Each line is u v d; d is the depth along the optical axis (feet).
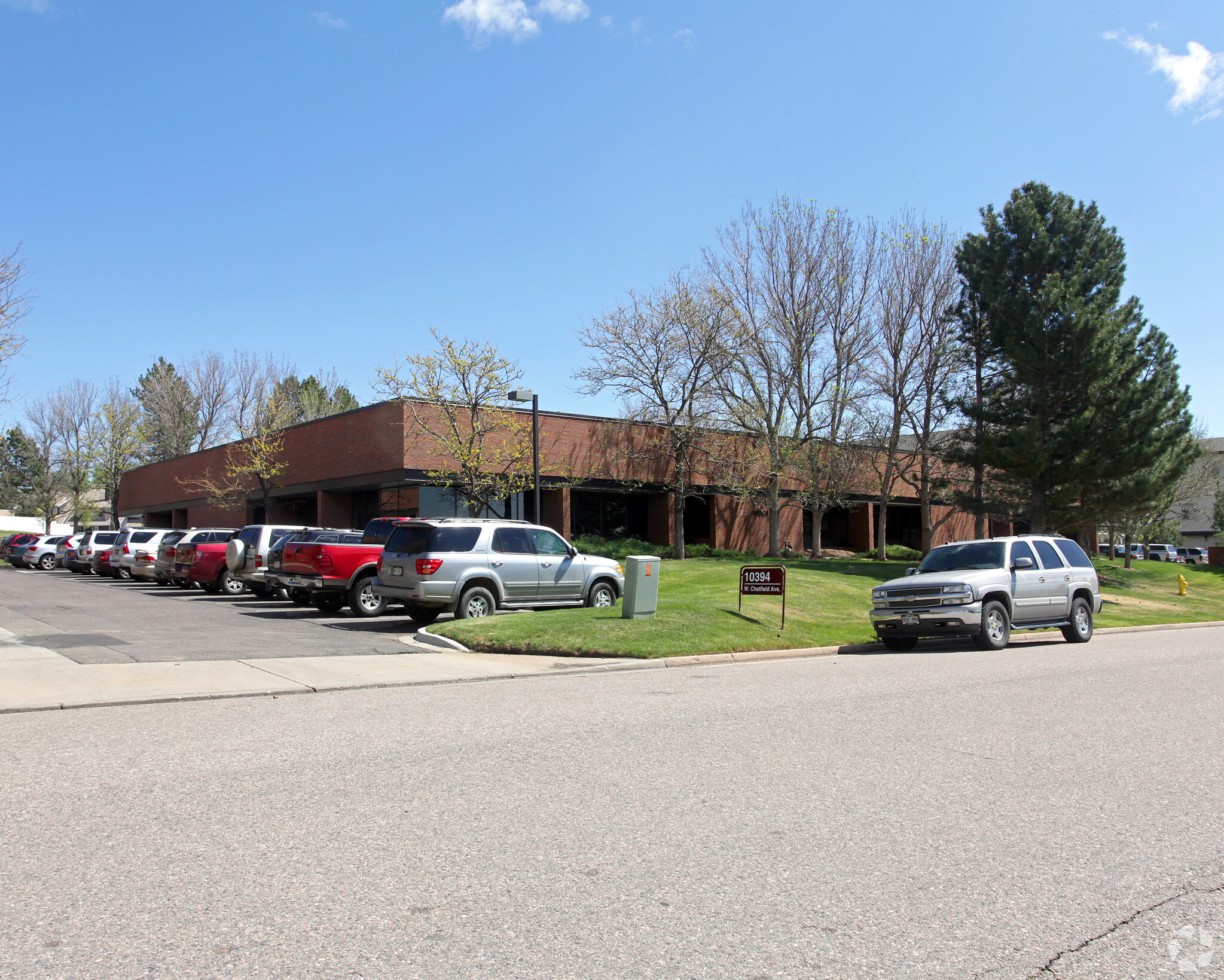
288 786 19.70
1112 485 108.17
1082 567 60.03
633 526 127.75
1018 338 106.83
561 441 112.37
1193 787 20.21
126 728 25.95
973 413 111.14
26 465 224.74
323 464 117.80
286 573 61.77
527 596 56.08
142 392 218.59
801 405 116.57
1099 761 22.54
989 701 31.73
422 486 108.37
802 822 17.42
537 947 11.99
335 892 13.79
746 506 133.80
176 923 12.60
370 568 59.98
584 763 21.99
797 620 59.88
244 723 26.84
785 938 12.34
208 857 15.24
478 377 100.01
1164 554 231.09
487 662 42.24
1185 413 112.06
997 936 12.50
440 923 12.69
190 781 20.01
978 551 57.00
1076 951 12.10
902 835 16.75
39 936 12.17
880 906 13.46
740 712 29.40
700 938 12.32
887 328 115.14
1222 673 40.50
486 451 101.96
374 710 29.48
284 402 178.40
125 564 95.66
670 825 17.17
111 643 44.32
